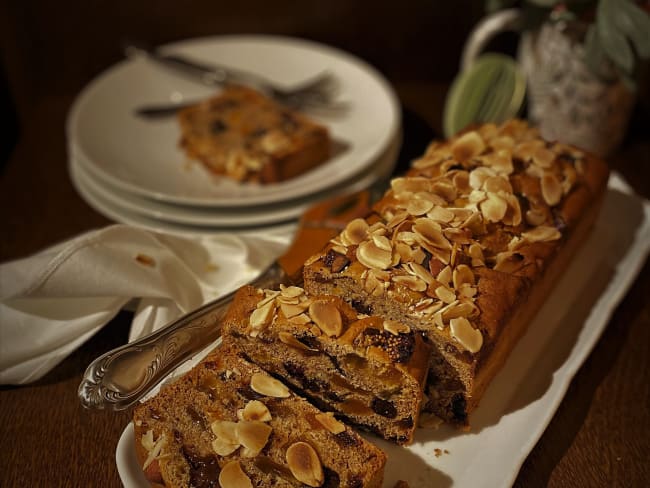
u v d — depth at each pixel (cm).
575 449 31
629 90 44
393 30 58
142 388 29
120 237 34
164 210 42
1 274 32
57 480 30
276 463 27
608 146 48
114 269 33
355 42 59
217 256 37
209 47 55
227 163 45
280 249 39
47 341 33
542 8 45
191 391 28
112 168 45
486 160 35
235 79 54
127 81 52
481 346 28
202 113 49
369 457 27
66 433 31
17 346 32
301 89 53
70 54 59
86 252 32
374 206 33
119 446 28
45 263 32
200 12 57
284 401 28
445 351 29
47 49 58
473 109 49
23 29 56
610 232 40
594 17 43
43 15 56
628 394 33
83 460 30
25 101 60
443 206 32
